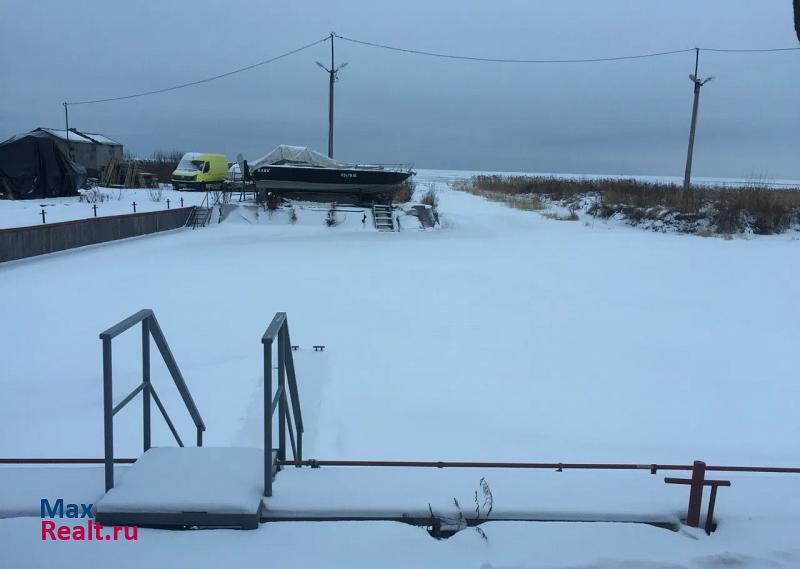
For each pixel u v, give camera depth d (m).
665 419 6.02
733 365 7.71
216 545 2.50
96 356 7.51
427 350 8.15
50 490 2.92
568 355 8.04
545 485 3.05
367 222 23.69
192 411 3.85
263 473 2.95
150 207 25.86
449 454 5.12
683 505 2.89
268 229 22.38
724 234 21.88
